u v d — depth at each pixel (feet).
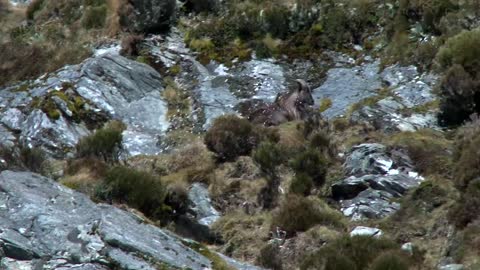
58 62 327.47
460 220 191.42
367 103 263.90
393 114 254.68
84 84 291.17
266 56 304.91
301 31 311.47
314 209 211.61
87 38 338.75
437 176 217.36
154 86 299.79
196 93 291.99
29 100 288.51
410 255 186.80
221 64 305.53
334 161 235.61
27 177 191.93
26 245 168.76
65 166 239.71
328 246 189.98
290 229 207.72
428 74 272.31
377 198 215.51
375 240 190.19
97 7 352.90
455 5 288.71
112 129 261.24
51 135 269.23
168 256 171.83
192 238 216.54
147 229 181.47
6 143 264.93
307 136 248.32
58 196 186.60
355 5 310.65
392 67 282.77
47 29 354.74
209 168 239.30
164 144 264.72
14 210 178.40
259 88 287.69
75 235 171.73
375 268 176.45
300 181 226.17
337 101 272.51
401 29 293.43
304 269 185.06
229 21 321.32
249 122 254.88
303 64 298.97
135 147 262.06
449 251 186.19
